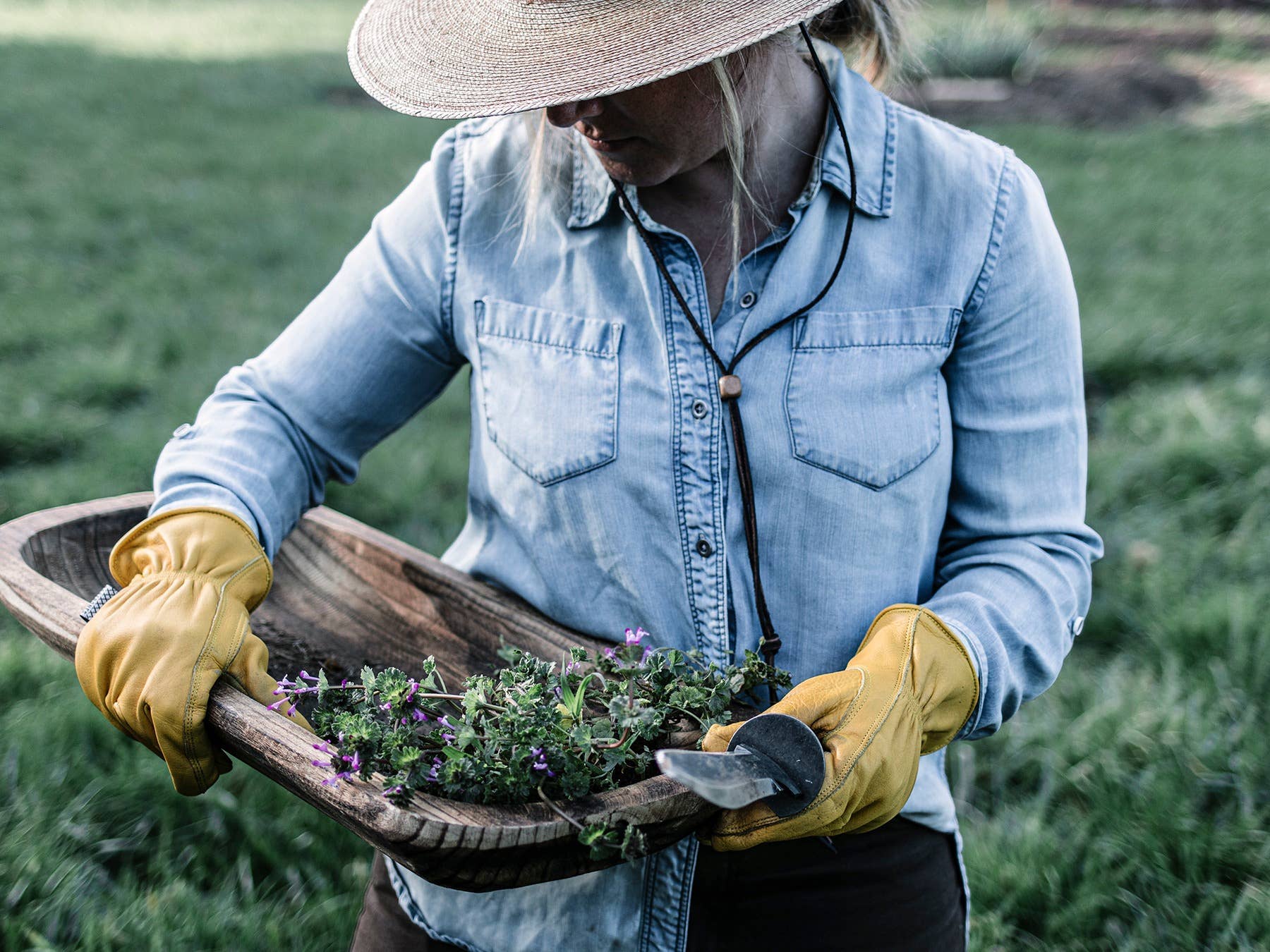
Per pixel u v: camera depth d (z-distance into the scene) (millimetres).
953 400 1383
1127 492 3893
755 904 1373
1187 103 10852
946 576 1401
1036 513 1367
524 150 1433
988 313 1334
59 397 4520
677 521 1348
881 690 1177
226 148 8688
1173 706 2703
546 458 1383
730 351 1333
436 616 1547
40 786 2477
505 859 1063
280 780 1195
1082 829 2383
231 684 1270
